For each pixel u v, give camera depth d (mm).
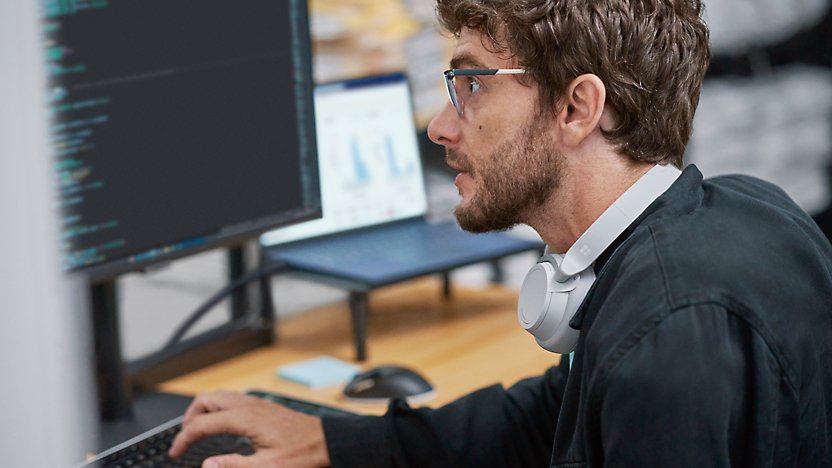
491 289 2072
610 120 1026
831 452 984
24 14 330
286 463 1212
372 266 1748
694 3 1090
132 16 1378
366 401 1501
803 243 981
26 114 331
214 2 1476
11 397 333
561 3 1007
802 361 904
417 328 1840
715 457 826
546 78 1023
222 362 1695
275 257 1802
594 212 1045
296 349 1754
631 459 832
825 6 2814
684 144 1078
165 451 1268
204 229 1500
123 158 1389
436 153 2143
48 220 338
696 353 840
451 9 1078
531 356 1689
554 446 972
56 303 341
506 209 1071
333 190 1884
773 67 2873
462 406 1271
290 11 1572
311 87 1615
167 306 1794
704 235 941
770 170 2920
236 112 1522
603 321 889
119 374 1442
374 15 2217
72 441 349
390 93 1946
